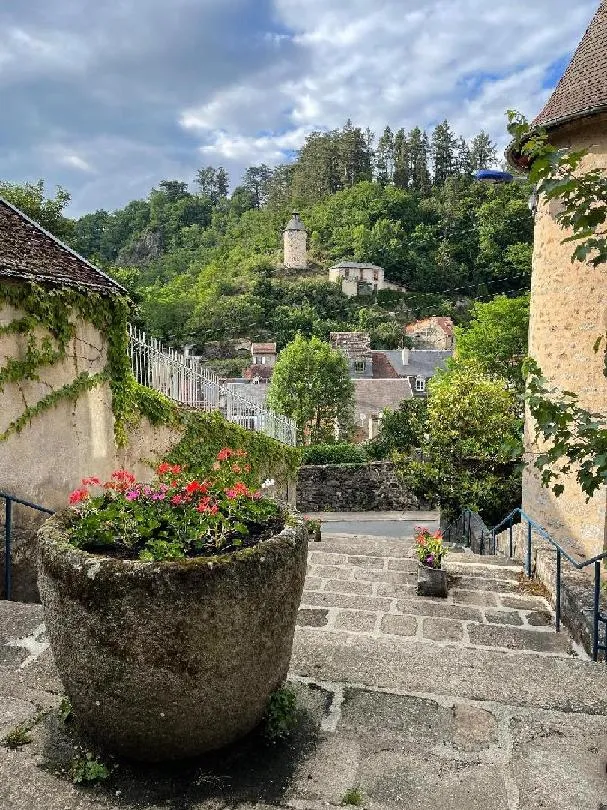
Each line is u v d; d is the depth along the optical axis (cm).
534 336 1013
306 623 522
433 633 506
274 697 295
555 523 966
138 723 247
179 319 6350
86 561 244
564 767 281
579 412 279
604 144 857
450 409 1678
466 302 7675
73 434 746
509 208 7275
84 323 771
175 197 12888
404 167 10812
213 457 1096
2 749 273
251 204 12588
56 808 241
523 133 282
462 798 258
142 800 246
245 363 5988
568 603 519
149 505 313
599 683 363
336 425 3522
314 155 11694
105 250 12375
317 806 248
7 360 638
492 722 316
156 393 967
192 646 238
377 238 8556
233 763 271
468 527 1534
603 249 257
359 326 6944
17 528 649
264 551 257
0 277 623
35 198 2438
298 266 8606
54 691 322
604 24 980
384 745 292
